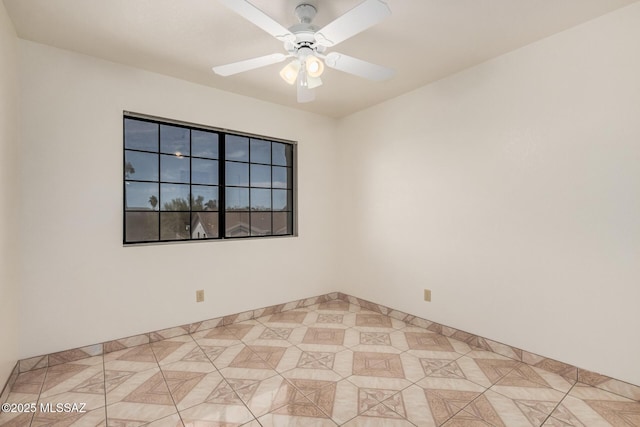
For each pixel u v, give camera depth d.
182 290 2.96
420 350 2.65
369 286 3.73
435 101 3.04
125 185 2.77
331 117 4.10
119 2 1.88
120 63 2.64
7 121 1.94
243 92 3.28
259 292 3.48
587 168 2.13
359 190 3.85
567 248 2.22
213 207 3.26
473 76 2.73
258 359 2.49
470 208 2.77
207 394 2.02
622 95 1.99
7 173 1.94
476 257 2.73
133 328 2.70
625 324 1.99
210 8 1.95
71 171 2.43
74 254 2.44
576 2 1.92
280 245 3.65
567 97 2.21
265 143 3.65
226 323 3.22
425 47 2.42
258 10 1.54
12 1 1.85
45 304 2.33
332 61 1.99
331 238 4.12
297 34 1.79
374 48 2.44
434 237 3.06
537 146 2.36
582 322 2.15
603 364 2.07
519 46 2.42
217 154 3.29
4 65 1.88
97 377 2.21
